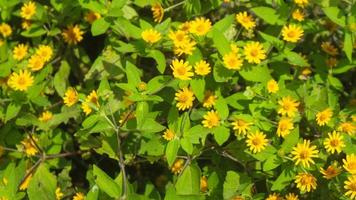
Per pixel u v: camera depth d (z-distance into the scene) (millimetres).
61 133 1056
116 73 1053
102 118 946
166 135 946
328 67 1071
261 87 978
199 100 958
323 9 1035
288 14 1047
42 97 1030
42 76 1038
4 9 1120
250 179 949
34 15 1098
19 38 1172
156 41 990
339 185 933
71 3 1073
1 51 1089
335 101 1000
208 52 1008
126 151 992
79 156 1131
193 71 978
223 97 1016
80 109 1035
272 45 1032
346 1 1046
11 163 1002
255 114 964
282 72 1053
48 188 995
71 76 1157
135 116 970
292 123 970
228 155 985
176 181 960
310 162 940
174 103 976
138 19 1076
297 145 938
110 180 895
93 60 1181
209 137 1034
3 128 1052
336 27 1118
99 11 1017
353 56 1076
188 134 943
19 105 1021
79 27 1114
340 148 938
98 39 1180
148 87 955
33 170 1026
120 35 1066
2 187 926
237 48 987
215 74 978
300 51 1141
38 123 1032
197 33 993
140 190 1112
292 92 985
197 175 944
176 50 977
